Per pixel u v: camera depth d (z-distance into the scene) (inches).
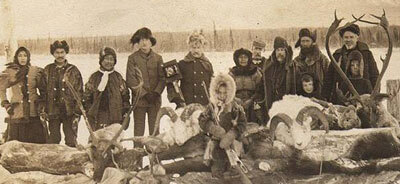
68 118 1330.0
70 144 1328.7
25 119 1331.2
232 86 1327.5
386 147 1330.0
